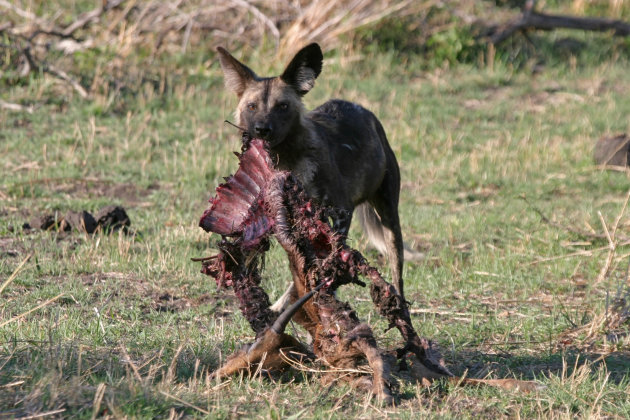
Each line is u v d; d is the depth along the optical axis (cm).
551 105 2359
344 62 2475
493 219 1498
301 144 991
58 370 670
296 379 716
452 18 2736
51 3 2672
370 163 1076
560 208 1587
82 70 2245
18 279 1042
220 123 2083
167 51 2486
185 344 787
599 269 1212
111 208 1326
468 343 891
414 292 1123
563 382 727
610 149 1880
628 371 792
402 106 2250
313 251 671
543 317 996
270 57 2453
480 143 2048
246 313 704
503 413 670
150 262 1144
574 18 2708
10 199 1472
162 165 1766
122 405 599
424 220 1491
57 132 1905
